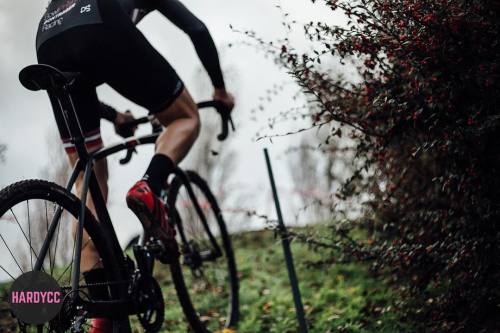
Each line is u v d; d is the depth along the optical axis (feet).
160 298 8.55
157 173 8.03
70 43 7.70
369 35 7.18
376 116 8.32
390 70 7.93
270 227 9.50
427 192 9.43
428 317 8.83
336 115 8.13
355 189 9.92
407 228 9.01
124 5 8.32
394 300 9.89
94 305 7.34
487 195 7.66
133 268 8.32
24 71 7.04
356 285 11.81
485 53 6.98
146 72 7.89
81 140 7.66
